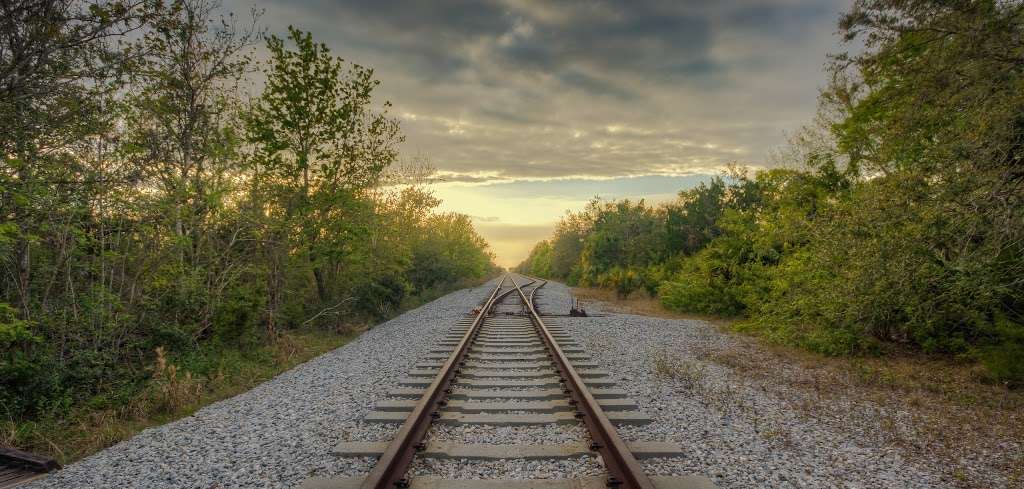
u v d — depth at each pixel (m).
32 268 8.23
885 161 9.36
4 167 7.03
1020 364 7.97
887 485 4.21
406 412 6.07
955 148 6.93
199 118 10.84
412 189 21.61
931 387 7.93
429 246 30.78
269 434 5.52
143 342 9.37
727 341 12.62
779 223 17.25
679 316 19.48
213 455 4.94
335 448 4.82
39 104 7.30
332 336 14.87
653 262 28.47
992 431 5.86
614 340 12.08
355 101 15.31
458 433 5.25
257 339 12.01
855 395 7.50
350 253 16.31
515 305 22.88
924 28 7.34
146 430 6.12
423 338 12.69
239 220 11.85
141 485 4.36
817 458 4.75
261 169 14.00
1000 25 6.56
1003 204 6.61
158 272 10.02
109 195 8.53
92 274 8.94
